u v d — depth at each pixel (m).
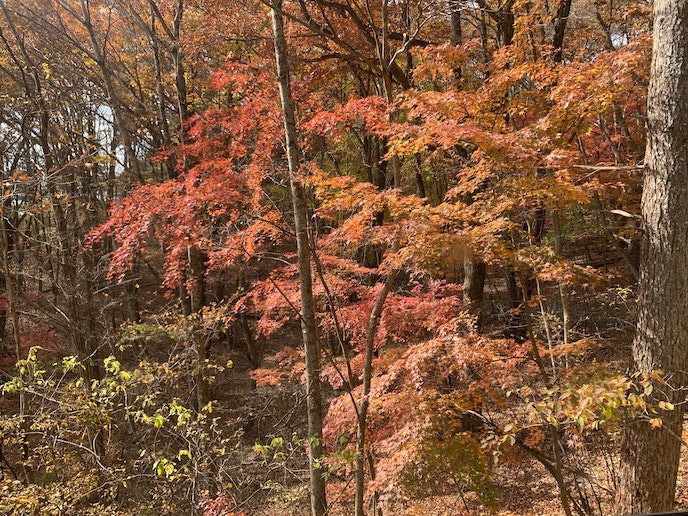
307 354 6.23
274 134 7.20
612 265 13.64
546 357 8.32
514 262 4.69
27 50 12.71
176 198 6.57
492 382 5.76
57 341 12.12
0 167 10.77
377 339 7.37
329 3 8.21
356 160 14.02
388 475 4.93
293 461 8.45
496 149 4.62
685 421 6.34
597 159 9.78
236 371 14.73
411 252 4.86
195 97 13.97
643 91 6.12
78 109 13.71
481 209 5.08
